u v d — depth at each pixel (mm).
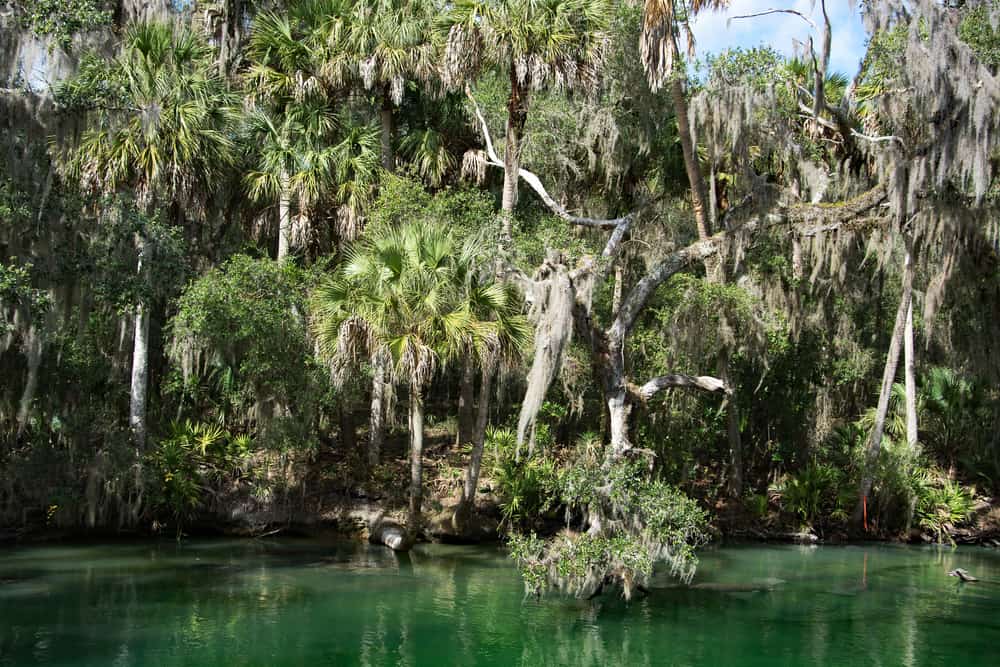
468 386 21469
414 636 10844
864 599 13625
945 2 18047
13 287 12242
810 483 20594
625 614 12320
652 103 19312
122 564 15125
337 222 19766
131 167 17688
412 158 22156
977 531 20484
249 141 20531
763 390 21609
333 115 20609
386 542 17438
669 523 13281
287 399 18328
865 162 19797
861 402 25203
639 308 15539
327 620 11555
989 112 15031
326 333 14906
